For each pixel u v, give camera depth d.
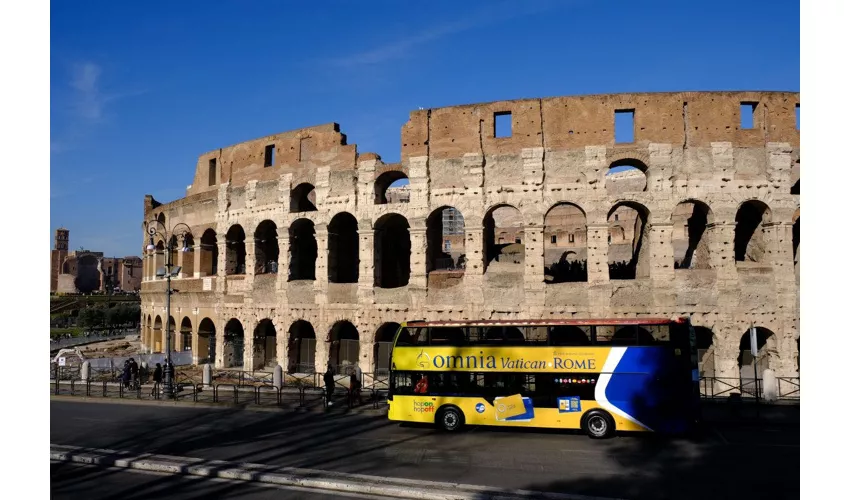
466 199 49.56
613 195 46.88
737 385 44.16
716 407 38.50
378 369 52.00
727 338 44.84
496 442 31.08
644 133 47.12
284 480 24.64
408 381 35.22
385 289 51.41
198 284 65.12
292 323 55.47
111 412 40.97
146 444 31.28
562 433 33.09
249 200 59.94
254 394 46.75
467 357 34.16
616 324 32.22
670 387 30.78
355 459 27.86
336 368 54.34
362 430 34.31
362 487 23.48
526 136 48.88
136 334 114.38
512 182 48.69
